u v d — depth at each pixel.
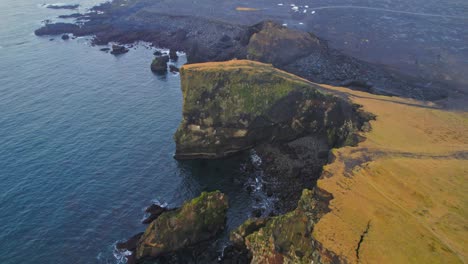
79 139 70.88
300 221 41.12
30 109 81.88
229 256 45.59
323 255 34.94
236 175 61.12
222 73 66.75
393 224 36.62
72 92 90.44
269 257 41.44
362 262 33.38
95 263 45.56
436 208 37.94
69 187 58.34
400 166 44.72
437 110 65.81
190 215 47.16
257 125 64.75
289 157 63.22
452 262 32.31
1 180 59.62
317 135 66.31
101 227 50.91
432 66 90.50
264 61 96.12
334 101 64.19
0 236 49.38
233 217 52.09
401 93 77.38
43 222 51.69
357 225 37.03
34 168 62.56
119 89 92.38
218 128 64.94
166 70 103.81
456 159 46.53
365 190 41.28
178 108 83.12
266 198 55.47
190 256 45.94
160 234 46.12
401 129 56.44
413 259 33.03
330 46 103.44
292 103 65.44
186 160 65.88
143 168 63.28
